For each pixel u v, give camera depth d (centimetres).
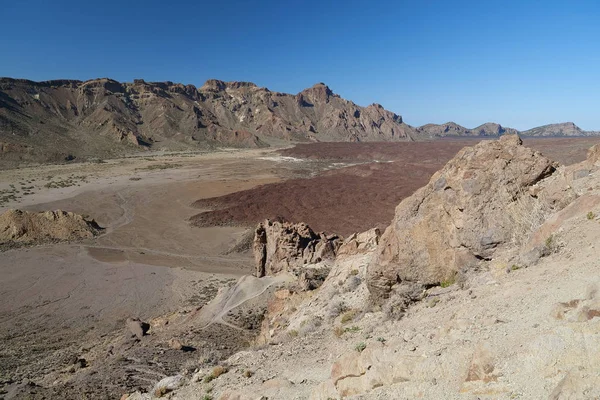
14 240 6475
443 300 1284
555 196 1350
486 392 676
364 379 868
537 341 695
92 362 2641
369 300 1688
